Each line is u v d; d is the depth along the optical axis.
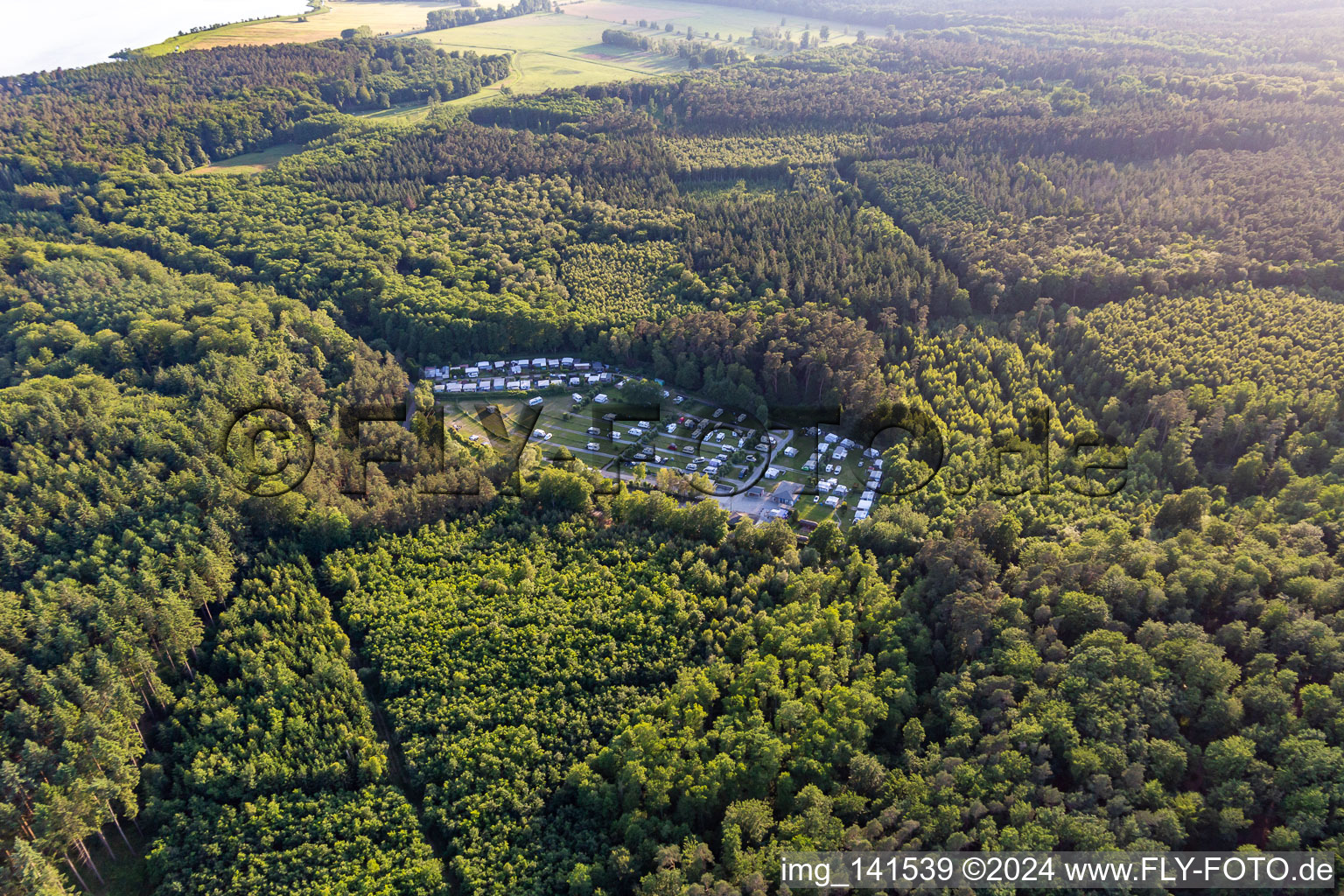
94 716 138.25
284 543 188.12
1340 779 113.81
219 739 148.88
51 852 127.44
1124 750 125.00
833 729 135.12
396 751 150.75
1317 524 165.25
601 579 180.00
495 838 131.50
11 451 194.50
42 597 159.50
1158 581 152.00
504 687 156.12
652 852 126.88
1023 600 157.12
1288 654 137.38
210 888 128.00
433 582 181.75
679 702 148.12
